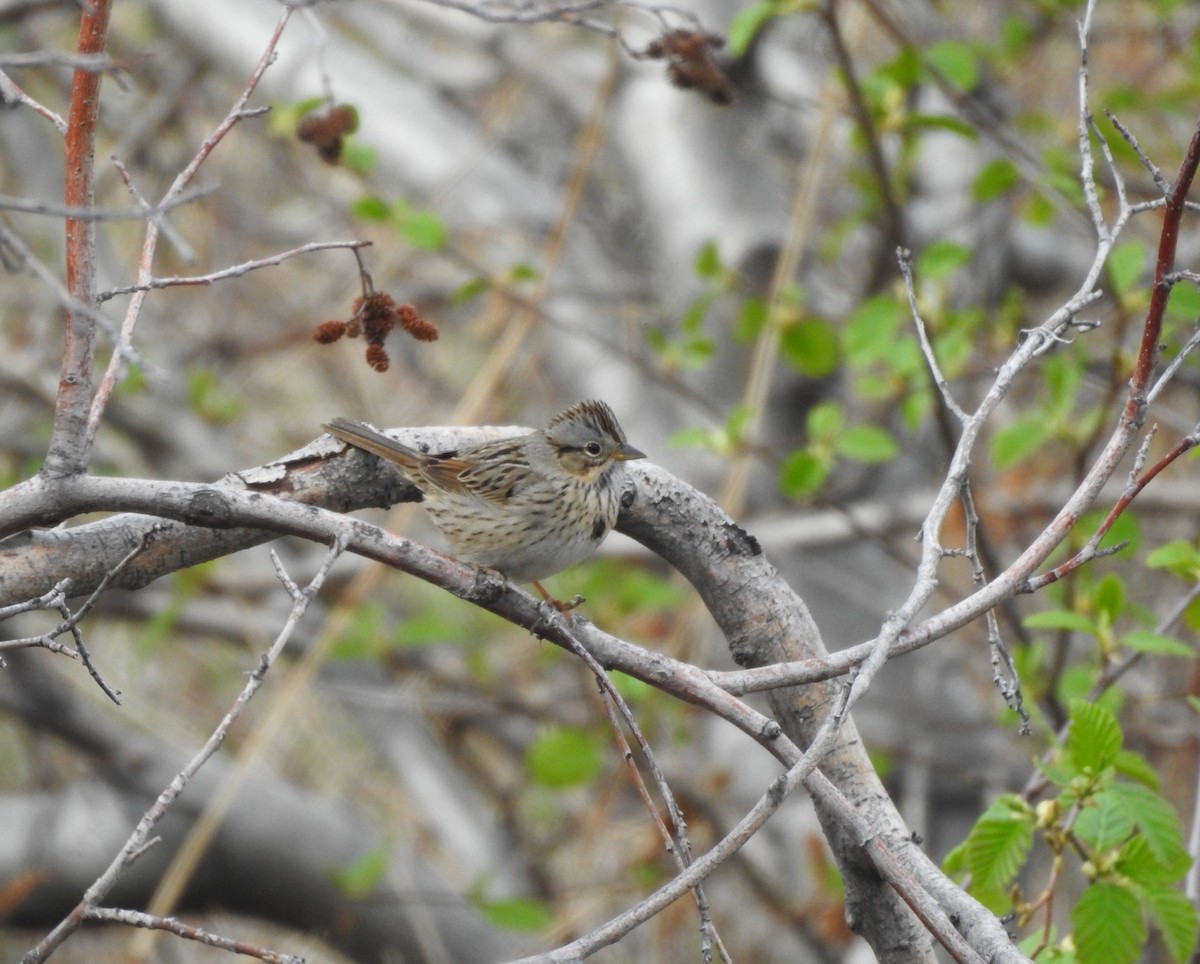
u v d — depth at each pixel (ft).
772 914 44.65
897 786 47.26
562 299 50.65
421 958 48.21
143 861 47.16
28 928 47.62
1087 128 22.52
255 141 62.03
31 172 56.90
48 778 52.70
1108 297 44.75
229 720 16.62
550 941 43.62
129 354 14.74
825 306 49.47
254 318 60.13
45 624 49.34
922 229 50.72
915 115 39.68
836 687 23.31
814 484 37.83
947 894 20.11
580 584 44.52
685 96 50.37
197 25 52.80
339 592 50.65
